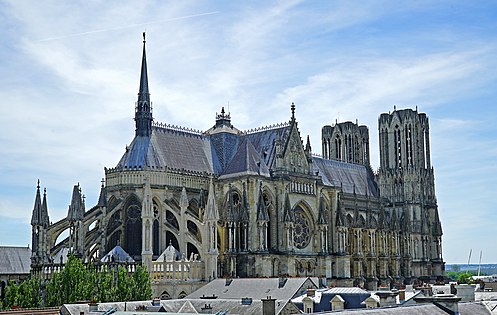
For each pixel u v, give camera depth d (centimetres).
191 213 16100
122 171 16512
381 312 6825
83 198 15712
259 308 9662
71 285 12206
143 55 17875
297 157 18712
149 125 17562
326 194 19850
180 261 14812
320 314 6475
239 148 18225
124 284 12500
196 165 18088
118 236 16325
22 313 9081
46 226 15638
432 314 7169
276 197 17925
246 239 16825
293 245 17988
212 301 10238
